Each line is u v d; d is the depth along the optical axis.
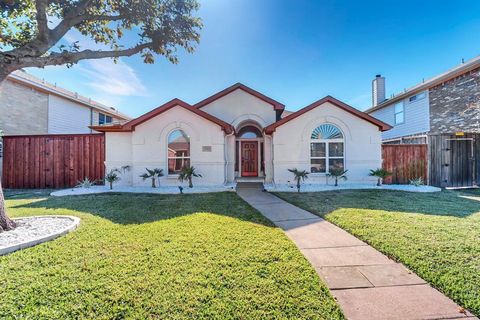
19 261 3.67
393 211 6.81
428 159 12.58
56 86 17.58
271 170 14.17
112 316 2.50
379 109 21.05
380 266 3.70
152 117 11.91
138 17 7.09
